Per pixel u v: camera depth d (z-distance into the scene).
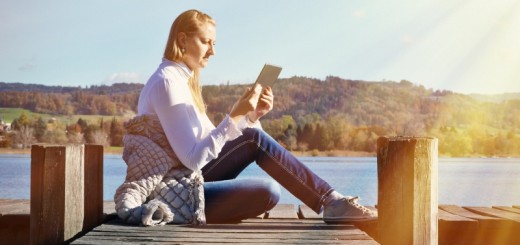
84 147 3.99
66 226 3.71
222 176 4.08
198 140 3.77
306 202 3.98
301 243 3.27
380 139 3.72
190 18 3.94
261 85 3.83
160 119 3.76
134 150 3.83
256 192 3.98
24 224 4.33
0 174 39.88
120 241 3.26
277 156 3.96
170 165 3.79
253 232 3.60
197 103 4.00
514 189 32.12
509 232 4.29
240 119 3.91
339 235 3.53
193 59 3.94
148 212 3.63
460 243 4.32
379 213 3.69
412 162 3.61
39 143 3.80
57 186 3.69
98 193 4.17
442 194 28.59
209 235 3.47
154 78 3.85
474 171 57.91
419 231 3.61
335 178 38.75
